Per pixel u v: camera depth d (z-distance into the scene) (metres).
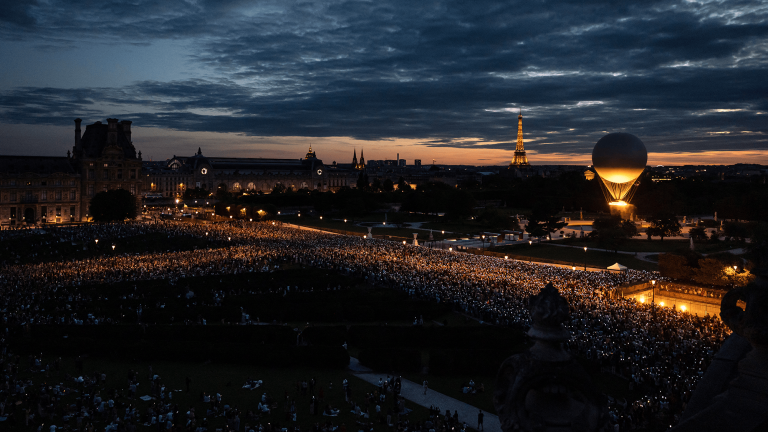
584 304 85.19
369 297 95.25
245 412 53.00
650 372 58.16
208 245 163.25
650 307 87.25
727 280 101.25
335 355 66.19
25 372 63.12
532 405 12.69
